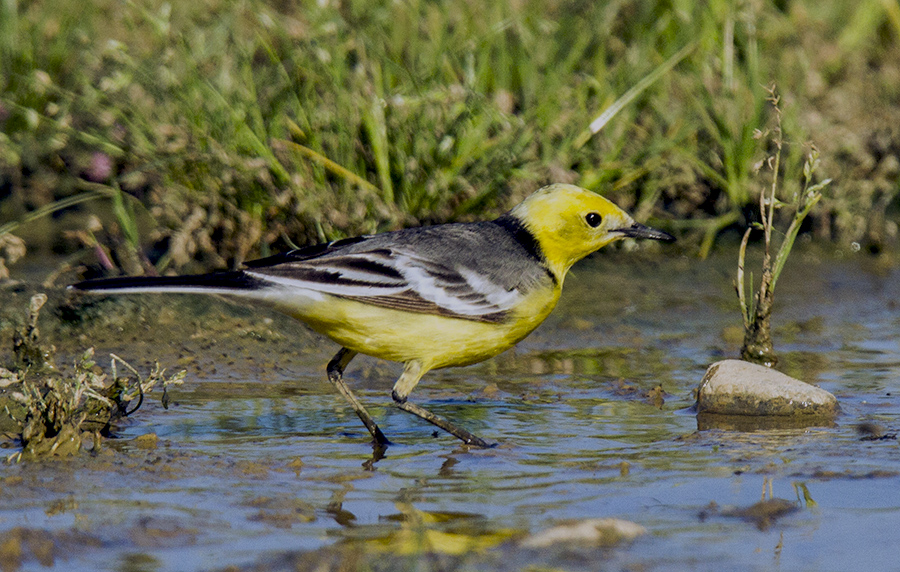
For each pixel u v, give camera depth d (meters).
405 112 14.88
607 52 18.36
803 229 18.22
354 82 14.82
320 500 7.88
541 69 17.31
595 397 10.99
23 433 8.91
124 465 8.59
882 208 18.41
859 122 18.72
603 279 16.06
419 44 16.83
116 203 14.35
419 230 10.14
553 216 10.29
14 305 12.94
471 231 10.20
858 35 20.38
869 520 7.48
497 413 10.42
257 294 9.25
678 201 17.61
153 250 15.27
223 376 11.66
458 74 16.72
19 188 16.58
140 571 6.55
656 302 15.05
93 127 16.39
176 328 12.97
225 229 14.55
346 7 15.77
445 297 9.59
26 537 6.99
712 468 8.63
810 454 8.97
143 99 15.37
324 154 15.26
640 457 8.95
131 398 9.83
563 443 9.39
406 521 7.45
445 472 8.59
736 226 17.97
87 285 8.95
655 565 6.70
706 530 7.30
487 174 15.34
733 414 10.29
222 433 9.62
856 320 14.45
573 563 6.72
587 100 17.33
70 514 7.48
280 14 16.17
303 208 14.06
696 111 17.66
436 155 15.00
